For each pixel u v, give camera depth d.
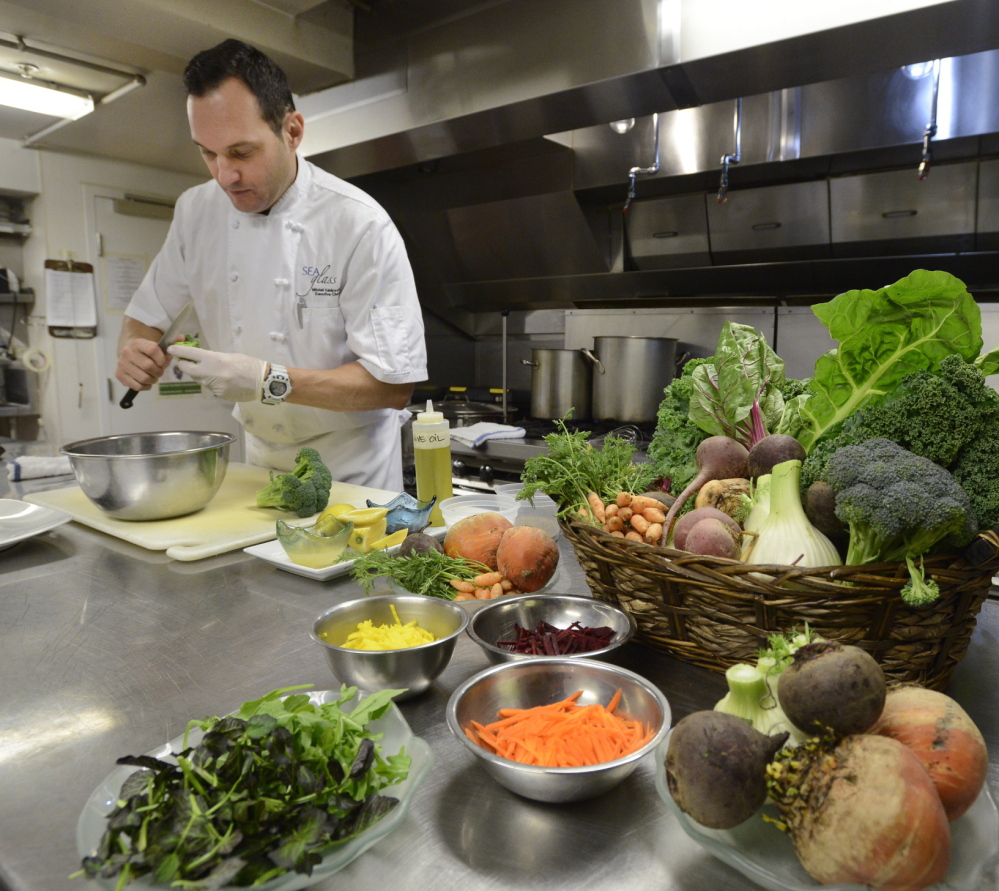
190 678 0.81
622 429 2.98
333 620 0.81
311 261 1.76
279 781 0.51
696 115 2.90
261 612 1.00
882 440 0.71
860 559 0.68
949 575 0.63
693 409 1.04
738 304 3.27
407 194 3.85
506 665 0.69
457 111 2.81
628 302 3.57
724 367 1.02
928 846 0.42
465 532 1.03
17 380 3.87
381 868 0.52
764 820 0.51
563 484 0.99
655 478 1.07
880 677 0.48
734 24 2.18
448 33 2.79
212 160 1.56
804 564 0.71
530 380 4.14
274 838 0.47
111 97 2.95
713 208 3.11
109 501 1.35
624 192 3.25
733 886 0.50
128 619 0.98
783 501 0.75
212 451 1.41
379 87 3.03
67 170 3.60
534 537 0.95
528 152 3.33
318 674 0.81
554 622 0.87
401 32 2.93
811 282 3.04
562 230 3.47
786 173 2.89
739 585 0.67
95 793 0.55
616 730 0.62
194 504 1.43
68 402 3.71
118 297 3.86
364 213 1.71
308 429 1.86
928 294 0.80
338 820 0.49
